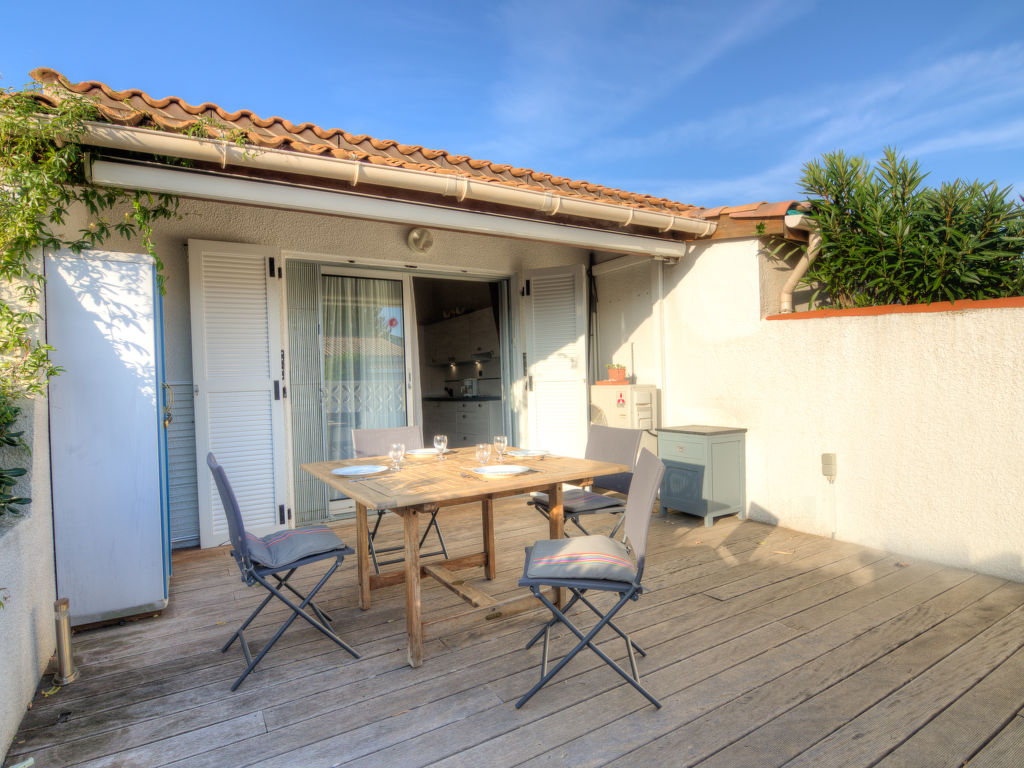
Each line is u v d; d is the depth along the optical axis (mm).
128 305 2732
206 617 2797
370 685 2131
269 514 4199
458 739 1794
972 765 1626
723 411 4566
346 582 3268
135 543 2746
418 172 3391
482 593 2480
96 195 2926
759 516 4336
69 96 2574
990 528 3109
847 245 3889
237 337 4066
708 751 1707
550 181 4688
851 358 3729
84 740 1827
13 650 1868
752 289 4328
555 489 2854
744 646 2355
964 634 2418
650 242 4582
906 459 3463
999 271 3465
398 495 2164
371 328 4848
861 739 1748
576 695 2027
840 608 2719
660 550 3682
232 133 2904
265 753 1750
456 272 5242
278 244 4285
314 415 4484
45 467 2480
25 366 2334
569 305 5340
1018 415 2994
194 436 4004
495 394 8047
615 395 5055
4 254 2410
